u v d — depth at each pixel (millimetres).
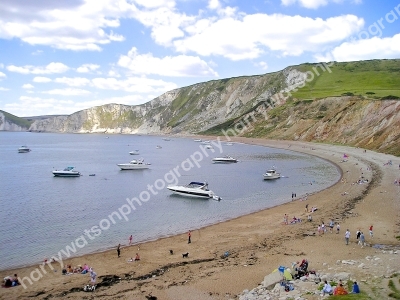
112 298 25562
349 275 25500
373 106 134750
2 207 57844
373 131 121312
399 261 28688
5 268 32719
